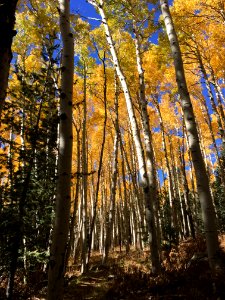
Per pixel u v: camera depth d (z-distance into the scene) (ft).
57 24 36.55
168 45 41.22
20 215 21.07
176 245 40.32
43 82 26.32
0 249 20.35
